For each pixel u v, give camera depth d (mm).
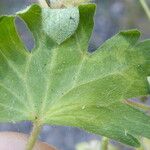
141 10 273
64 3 91
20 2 265
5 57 92
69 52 90
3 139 126
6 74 93
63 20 82
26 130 220
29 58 92
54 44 90
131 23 274
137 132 91
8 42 90
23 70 93
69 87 92
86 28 88
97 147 151
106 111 92
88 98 92
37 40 90
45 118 95
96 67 90
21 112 95
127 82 90
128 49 88
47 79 93
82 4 84
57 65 91
